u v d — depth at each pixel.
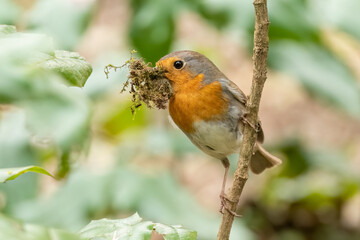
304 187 12.60
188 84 7.98
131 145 10.59
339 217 12.61
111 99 12.59
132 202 9.16
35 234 2.82
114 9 19.95
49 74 3.50
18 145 8.27
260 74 5.69
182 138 10.55
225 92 8.03
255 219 12.57
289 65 9.45
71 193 9.12
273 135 16.31
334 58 9.73
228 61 19.02
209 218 9.43
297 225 12.54
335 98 9.41
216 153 8.52
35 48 3.37
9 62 3.29
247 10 8.71
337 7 9.50
